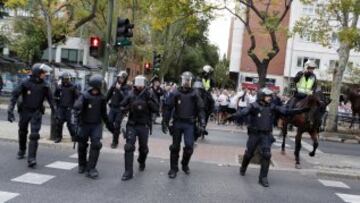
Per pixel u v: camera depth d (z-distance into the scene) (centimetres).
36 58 3491
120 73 1415
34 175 981
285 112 1106
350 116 3466
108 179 1004
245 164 1166
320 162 1500
